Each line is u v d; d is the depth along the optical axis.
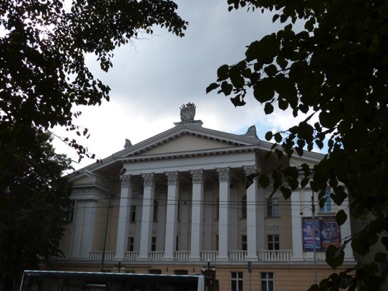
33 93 6.70
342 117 2.47
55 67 7.28
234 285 36.66
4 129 6.22
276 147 3.60
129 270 40.12
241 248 40.06
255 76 2.62
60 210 40.12
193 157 41.66
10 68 6.46
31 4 7.47
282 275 35.59
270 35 2.51
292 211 37.12
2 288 36.09
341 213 2.85
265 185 3.51
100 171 46.53
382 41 2.39
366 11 2.46
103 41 8.51
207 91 2.82
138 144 43.97
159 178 44.22
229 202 40.16
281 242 38.44
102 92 7.95
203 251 38.62
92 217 44.47
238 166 39.50
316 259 34.91
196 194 40.31
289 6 3.30
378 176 2.46
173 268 38.53
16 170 7.08
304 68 2.44
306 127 2.80
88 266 42.31
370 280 2.29
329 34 2.50
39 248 37.22
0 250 35.44
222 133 40.62
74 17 8.10
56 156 35.25
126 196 43.34
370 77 2.38
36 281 21.08
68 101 7.26
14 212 33.62
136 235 44.69
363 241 2.38
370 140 2.39
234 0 5.12
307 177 3.40
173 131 42.91
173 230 40.06
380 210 2.56
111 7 8.28
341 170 2.49
